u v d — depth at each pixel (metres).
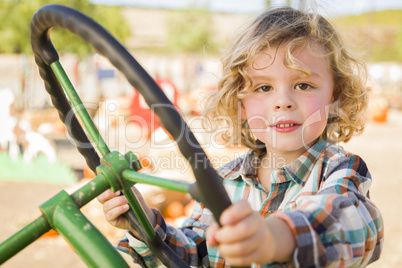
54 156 4.91
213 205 0.55
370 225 0.74
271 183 1.02
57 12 0.65
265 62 1.01
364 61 1.31
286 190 1.01
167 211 3.02
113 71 11.49
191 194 0.58
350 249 0.67
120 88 11.43
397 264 2.76
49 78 0.81
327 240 0.65
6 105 5.20
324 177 0.94
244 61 1.07
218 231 0.54
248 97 1.06
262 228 0.55
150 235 0.86
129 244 0.96
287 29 1.02
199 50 17.95
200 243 1.11
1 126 5.12
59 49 9.55
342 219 0.69
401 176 5.13
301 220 0.63
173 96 5.49
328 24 1.11
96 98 9.97
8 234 3.10
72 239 0.66
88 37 0.61
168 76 15.13
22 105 9.62
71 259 2.82
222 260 1.06
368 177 0.91
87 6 10.10
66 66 10.16
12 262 2.76
